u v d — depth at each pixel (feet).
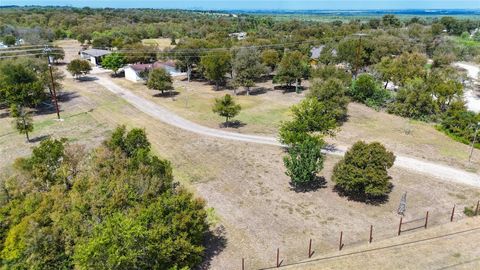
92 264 60.08
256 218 94.94
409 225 90.07
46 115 190.80
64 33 474.90
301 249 82.48
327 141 147.33
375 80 224.94
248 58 230.48
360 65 281.13
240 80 226.58
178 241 69.00
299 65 233.96
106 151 100.48
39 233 67.36
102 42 385.09
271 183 113.80
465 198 102.73
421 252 79.56
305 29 448.24
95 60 330.95
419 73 216.95
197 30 474.49
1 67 209.87
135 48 323.16
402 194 105.19
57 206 76.43
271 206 100.58
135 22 613.52
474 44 421.18
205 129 165.89
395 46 324.60
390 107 186.50
